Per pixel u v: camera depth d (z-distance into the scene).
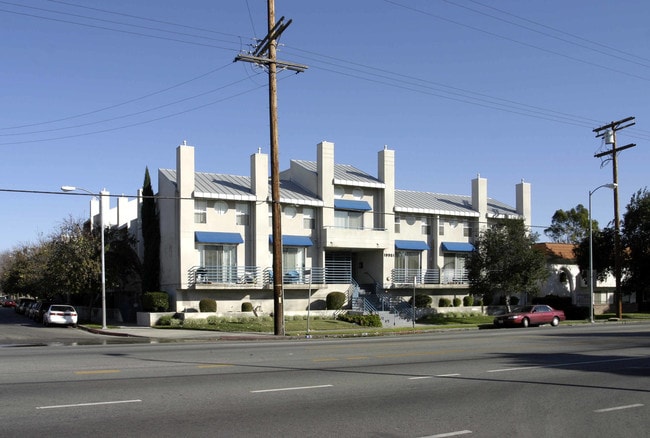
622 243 53.34
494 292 47.06
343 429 9.02
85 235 45.94
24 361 16.83
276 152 31.75
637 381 14.09
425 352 20.50
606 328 37.12
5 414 9.67
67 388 12.12
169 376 13.91
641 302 62.31
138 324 41.50
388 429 9.07
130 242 47.34
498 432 8.99
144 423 9.16
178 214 42.06
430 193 57.50
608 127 48.09
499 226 47.72
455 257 53.62
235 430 8.82
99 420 9.31
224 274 42.66
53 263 44.94
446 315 49.44
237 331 35.00
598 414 10.36
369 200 49.78
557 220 93.00
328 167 47.16
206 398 11.22
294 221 46.00
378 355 19.38
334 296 45.69
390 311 45.91
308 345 23.98
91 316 49.78
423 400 11.39
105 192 47.50
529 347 22.73
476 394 12.12
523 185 56.88
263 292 44.38
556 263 58.50
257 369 15.42
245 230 44.19
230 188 44.34
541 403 11.27
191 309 41.97
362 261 51.16
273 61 30.75
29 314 57.12
